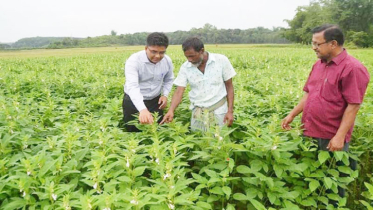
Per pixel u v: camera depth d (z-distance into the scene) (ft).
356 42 234.99
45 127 18.94
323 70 14.03
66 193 11.13
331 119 13.99
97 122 18.11
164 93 20.03
